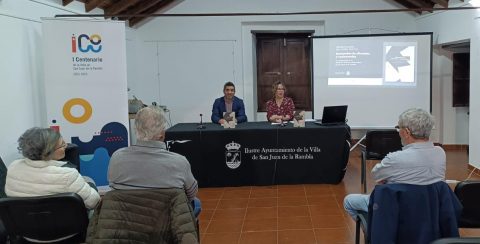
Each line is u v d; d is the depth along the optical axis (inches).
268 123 190.1
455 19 219.6
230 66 276.7
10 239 79.0
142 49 275.6
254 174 180.1
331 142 176.6
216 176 180.1
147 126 71.9
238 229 131.9
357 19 269.4
